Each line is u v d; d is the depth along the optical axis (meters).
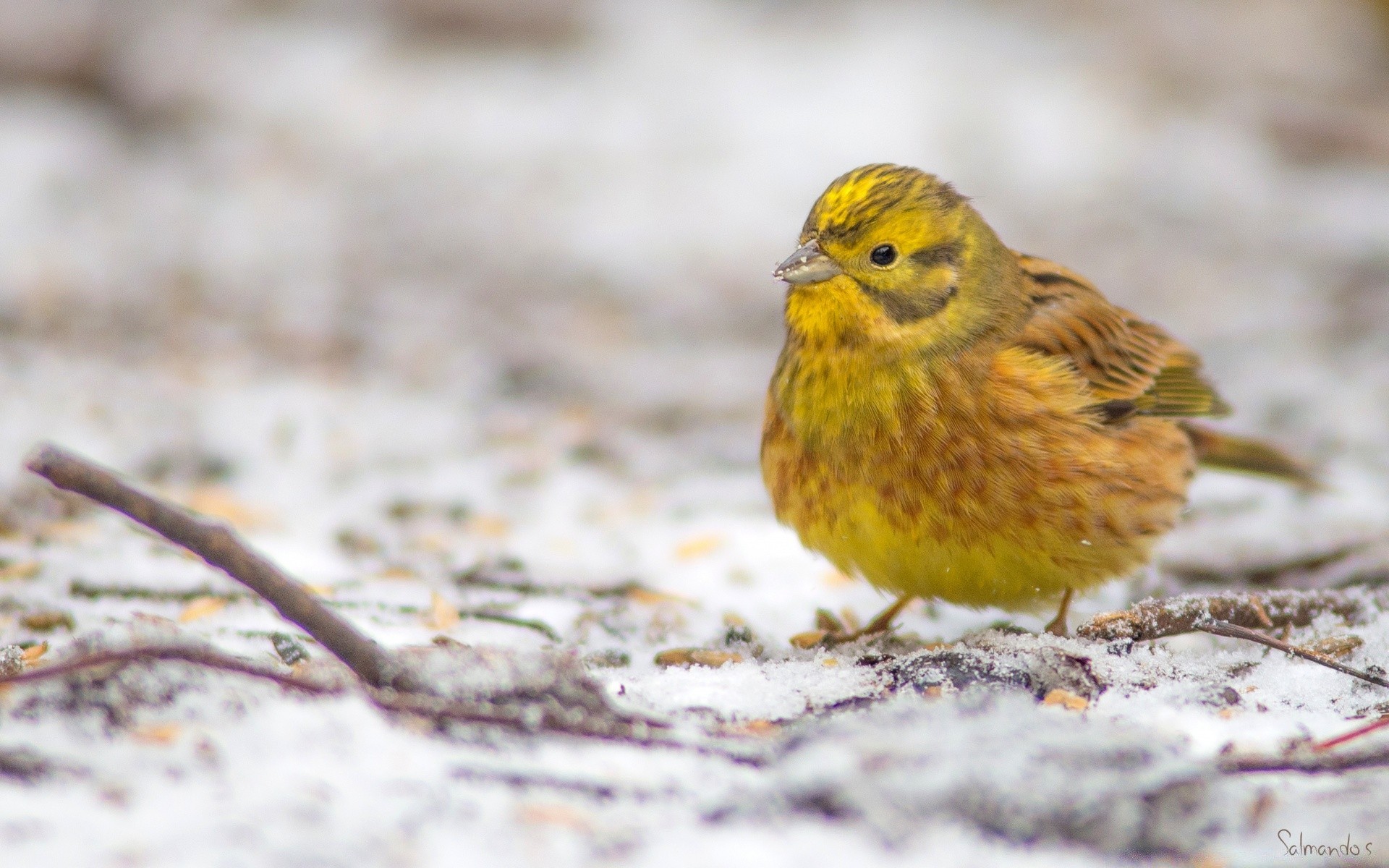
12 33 27.05
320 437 14.37
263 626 8.68
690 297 21.30
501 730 6.15
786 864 5.03
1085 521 8.84
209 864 4.80
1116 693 7.46
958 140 26.48
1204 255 22.88
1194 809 5.40
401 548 11.38
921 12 32.47
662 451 14.87
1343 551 11.07
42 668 6.34
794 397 8.98
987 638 8.27
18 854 4.81
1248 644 8.62
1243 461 11.45
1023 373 8.79
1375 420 15.87
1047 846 5.29
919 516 8.73
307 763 5.66
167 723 5.98
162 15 28.42
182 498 12.16
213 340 17.66
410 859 4.93
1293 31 32.03
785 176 25.27
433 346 18.28
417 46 29.81
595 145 26.61
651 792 5.64
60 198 23.50
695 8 32.19
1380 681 7.43
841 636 9.26
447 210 24.23
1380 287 21.58
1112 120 27.59
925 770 5.43
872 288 8.70
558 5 30.23
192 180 24.95
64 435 13.68
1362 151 27.05
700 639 9.18
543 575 10.62
